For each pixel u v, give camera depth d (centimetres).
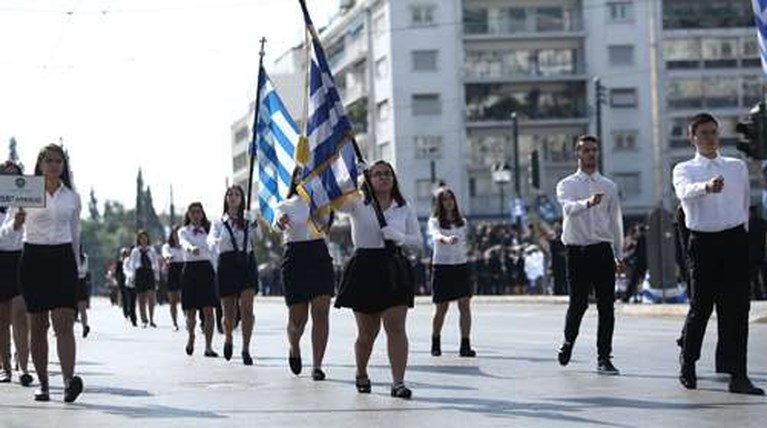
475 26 7625
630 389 1052
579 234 1204
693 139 1027
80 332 2342
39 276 1019
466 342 1476
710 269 1012
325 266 1210
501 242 4481
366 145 8031
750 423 842
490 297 3575
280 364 1421
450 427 847
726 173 1010
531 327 2122
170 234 2452
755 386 1055
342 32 8581
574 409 931
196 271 1608
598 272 1202
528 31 7638
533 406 954
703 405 938
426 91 7594
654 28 7100
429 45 7594
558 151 7700
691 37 7644
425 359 1431
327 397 1044
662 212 2672
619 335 1755
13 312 1205
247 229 1473
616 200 1205
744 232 1007
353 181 1077
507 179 5784
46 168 1020
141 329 2459
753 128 2005
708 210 1005
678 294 2684
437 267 1482
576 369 1243
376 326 1058
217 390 1121
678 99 7650
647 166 7631
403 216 1025
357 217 1020
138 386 1173
